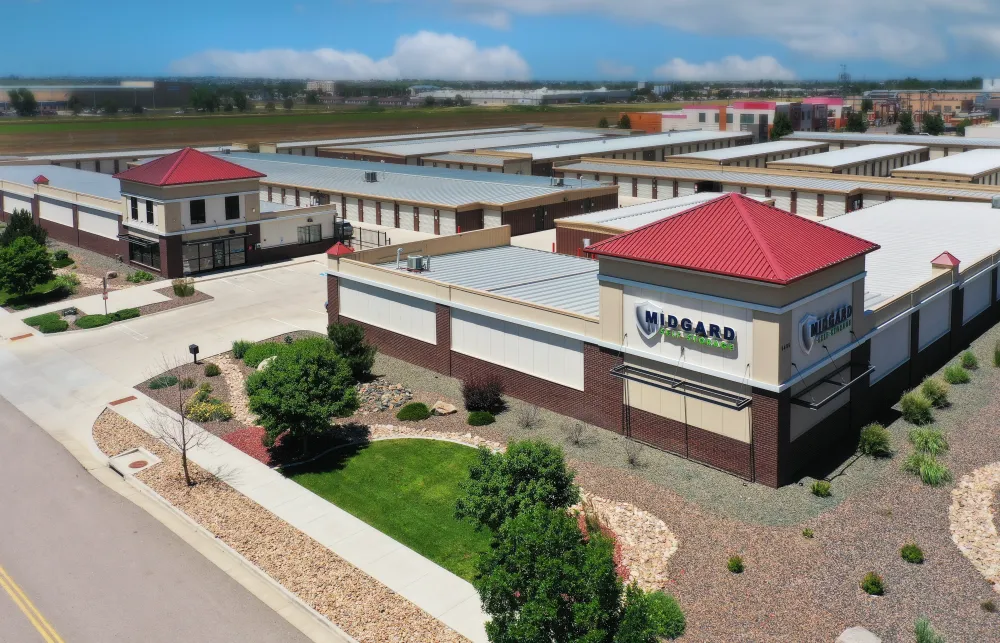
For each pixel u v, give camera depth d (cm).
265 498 3306
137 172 7025
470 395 4025
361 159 13650
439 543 2967
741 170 10250
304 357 3659
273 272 6975
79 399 4428
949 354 4769
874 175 10988
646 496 3228
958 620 2461
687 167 10938
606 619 1998
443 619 2539
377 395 4272
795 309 3225
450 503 3234
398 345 4812
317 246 7719
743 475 3366
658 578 2689
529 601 2011
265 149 14375
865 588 2598
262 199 10300
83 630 2533
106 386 4588
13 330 5597
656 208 7162
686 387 3475
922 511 3067
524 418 3909
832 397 3334
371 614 2569
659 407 3606
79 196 7862
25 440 3944
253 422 4034
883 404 4056
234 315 5775
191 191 6738
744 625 2462
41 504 3322
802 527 2981
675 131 16362
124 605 2652
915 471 3338
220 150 13950
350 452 3691
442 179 9606
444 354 4534
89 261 7456
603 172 11175
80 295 6347
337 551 2922
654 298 3519
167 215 6631
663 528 2992
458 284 4738
